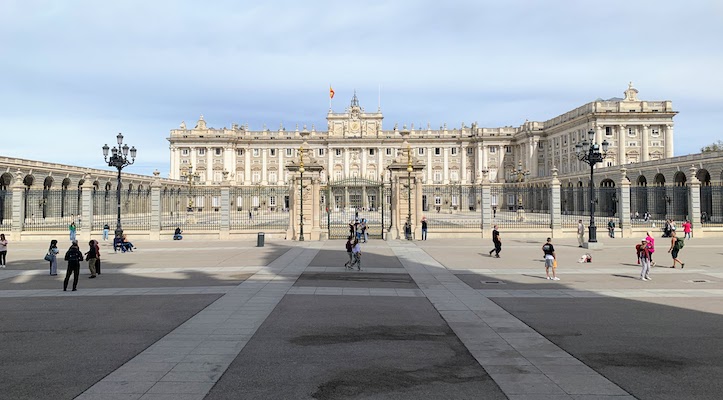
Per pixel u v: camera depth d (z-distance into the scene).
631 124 94.06
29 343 11.03
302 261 25.02
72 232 37.88
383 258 26.50
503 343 11.02
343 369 9.34
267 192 58.03
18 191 39.53
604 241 37.28
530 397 7.97
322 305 14.91
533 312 14.06
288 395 8.07
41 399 7.93
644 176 72.62
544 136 120.31
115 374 9.05
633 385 8.51
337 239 38.22
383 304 15.10
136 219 64.31
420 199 39.16
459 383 8.62
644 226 43.81
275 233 38.88
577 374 9.05
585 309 14.45
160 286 18.09
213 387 8.41
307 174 38.22
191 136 132.00
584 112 98.75
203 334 11.71
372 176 134.62
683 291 17.28
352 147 134.62
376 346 10.81
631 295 16.56
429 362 9.76
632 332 11.91
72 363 9.67
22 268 23.48
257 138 135.75
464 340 11.25
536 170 120.88
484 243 35.03
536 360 9.86
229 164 132.75
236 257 26.89
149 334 11.72
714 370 9.27
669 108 93.75
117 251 30.38
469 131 136.38
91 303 15.22
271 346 10.77
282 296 16.20
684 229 39.62
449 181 134.12
